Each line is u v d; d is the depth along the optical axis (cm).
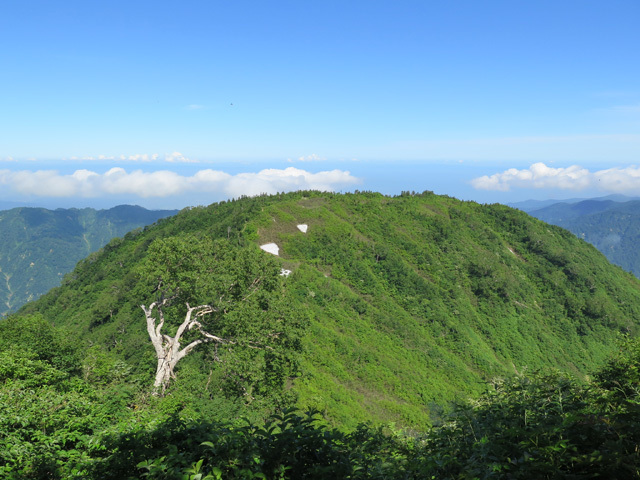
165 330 2753
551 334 8581
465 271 9819
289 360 2427
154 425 820
